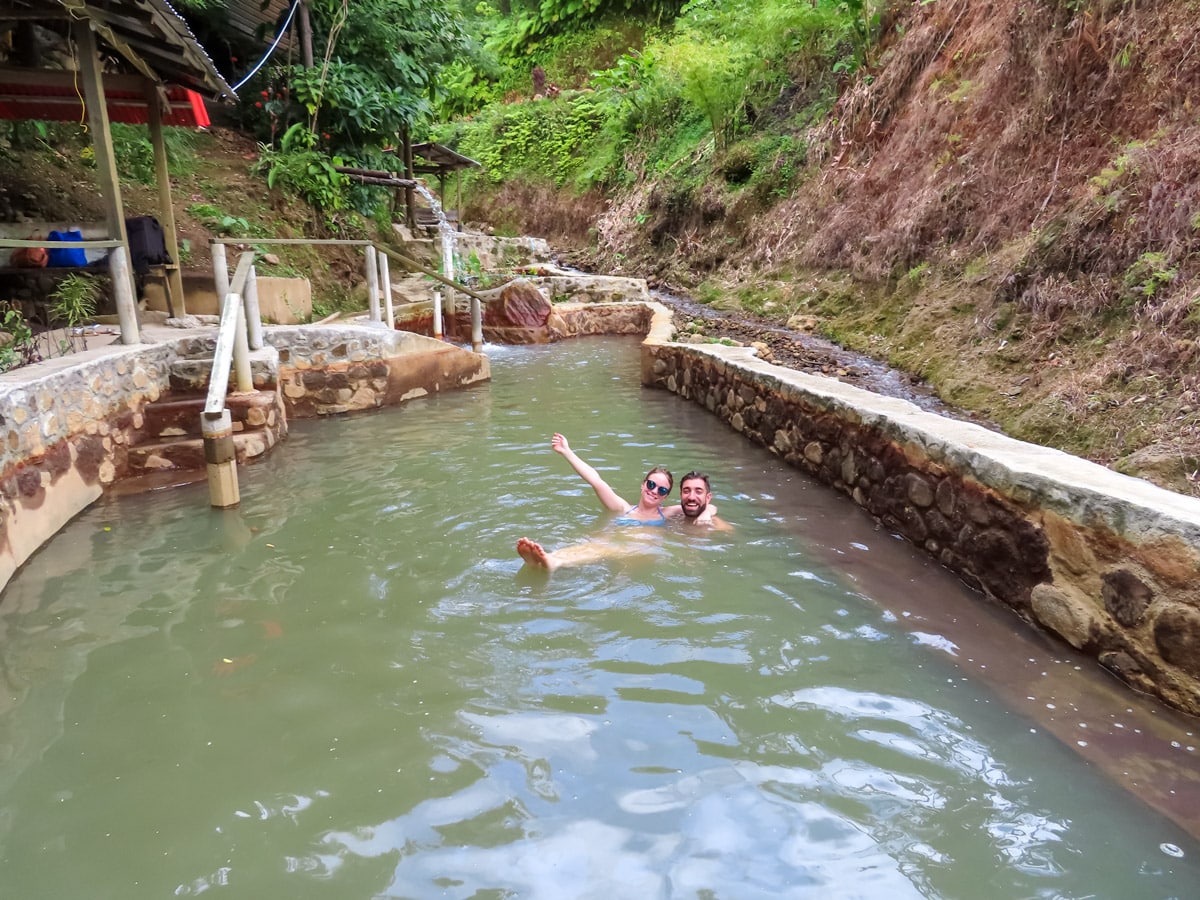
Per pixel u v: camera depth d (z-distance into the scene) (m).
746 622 3.40
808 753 2.51
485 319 13.09
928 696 2.84
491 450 6.34
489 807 2.26
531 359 11.42
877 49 12.53
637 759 2.47
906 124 10.69
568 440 6.70
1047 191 7.50
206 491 5.39
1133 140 6.49
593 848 2.10
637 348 12.42
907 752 2.51
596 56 26.61
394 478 5.55
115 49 6.82
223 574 3.96
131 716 2.75
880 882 1.99
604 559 4.05
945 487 4.00
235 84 13.17
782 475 5.71
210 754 2.53
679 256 16.08
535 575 3.86
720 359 7.48
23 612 3.58
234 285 6.33
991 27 9.48
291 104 13.08
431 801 2.29
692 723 2.66
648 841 2.12
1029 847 2.11
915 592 3.72
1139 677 2.84
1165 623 2.71
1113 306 5.88
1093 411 5.22
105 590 3.80
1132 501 2.84
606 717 2.70
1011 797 2.31
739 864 2.04
